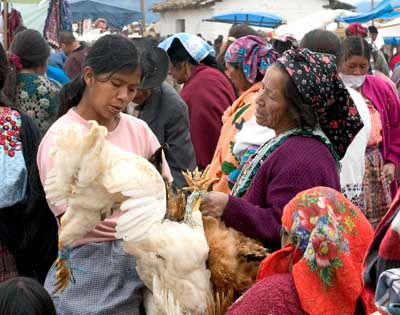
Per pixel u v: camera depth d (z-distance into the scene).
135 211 3.16
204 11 30.14
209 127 6.62
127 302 3.57
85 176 3.11
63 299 3.59
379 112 5.91
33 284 3.23
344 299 3.06
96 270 3.57
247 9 29.92
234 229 3.60
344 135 3.93
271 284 3.13
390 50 18.69
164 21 31.88
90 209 3.20
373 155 5.88
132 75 3.60
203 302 3.34
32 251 4.29
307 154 3.69
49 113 6.19
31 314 3.15
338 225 3.09
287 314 3.06
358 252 3.11
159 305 3.34
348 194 5.09
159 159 3.75
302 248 3.13
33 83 6.17
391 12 19.11
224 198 3.56
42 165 3.65
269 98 3.77
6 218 4.25
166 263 3.30
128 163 3.19
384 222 2.64
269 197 3.69
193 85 6.70
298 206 3.17
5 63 4.41
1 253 4.27
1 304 3.16
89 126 3.68
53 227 4.22
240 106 5.39
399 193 2.62
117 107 3.63
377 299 2.46
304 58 3.75
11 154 4.29
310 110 3.74
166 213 3.50
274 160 3.73
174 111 5.89
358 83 5.96
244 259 3.43
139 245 3.31
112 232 3.57
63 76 8.52
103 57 3.57
